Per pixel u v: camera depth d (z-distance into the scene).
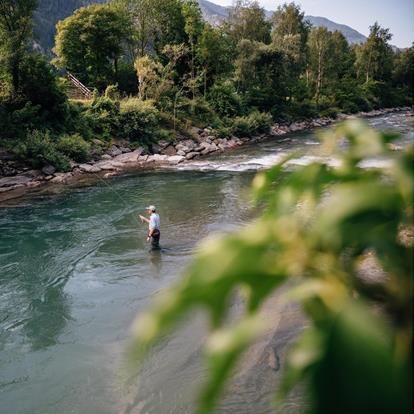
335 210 0.42
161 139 35.94
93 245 13.97
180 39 49.47
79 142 28.36
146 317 0.36
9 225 16.34
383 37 87.69
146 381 6.93
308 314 0.39
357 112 69.88
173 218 16.86
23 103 29.09
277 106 53.81
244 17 61.34
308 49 70.50
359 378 0.31
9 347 8.27
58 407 6.60
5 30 28.95
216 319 0.36
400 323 0.36
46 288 10.85
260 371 6.59
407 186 0.42
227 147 38.06
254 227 0.44
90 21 43.69
